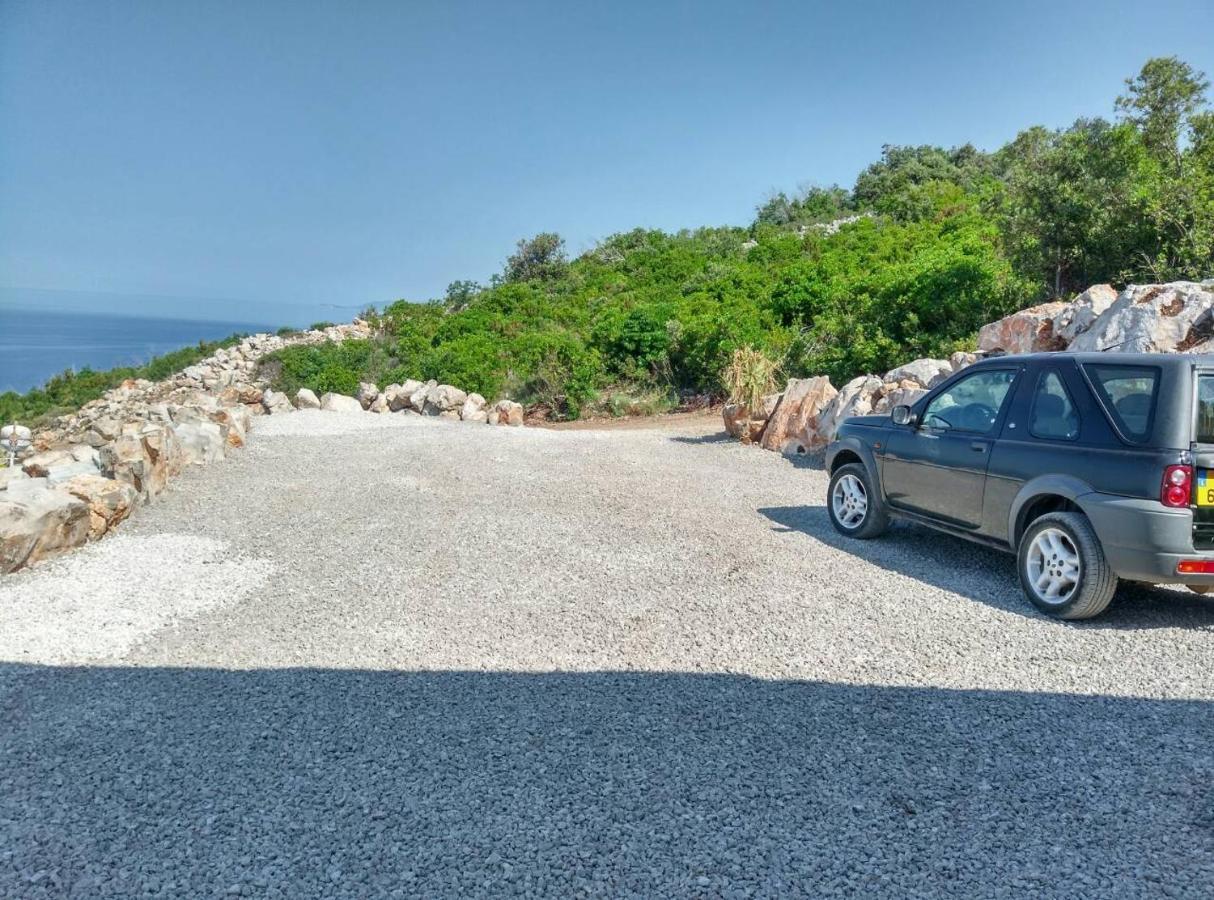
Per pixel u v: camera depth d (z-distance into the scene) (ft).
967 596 18.89
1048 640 16.10
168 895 8.70
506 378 73.20
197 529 25.21
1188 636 16.33
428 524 25.94
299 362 103.55
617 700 13.42
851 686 13.96
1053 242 48.73
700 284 106.42
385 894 8.70
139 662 15.08
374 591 19.40
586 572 20.81
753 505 29.01
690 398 66.54
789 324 72.33
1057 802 10.44
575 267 143.74
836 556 22.36
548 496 30.14
